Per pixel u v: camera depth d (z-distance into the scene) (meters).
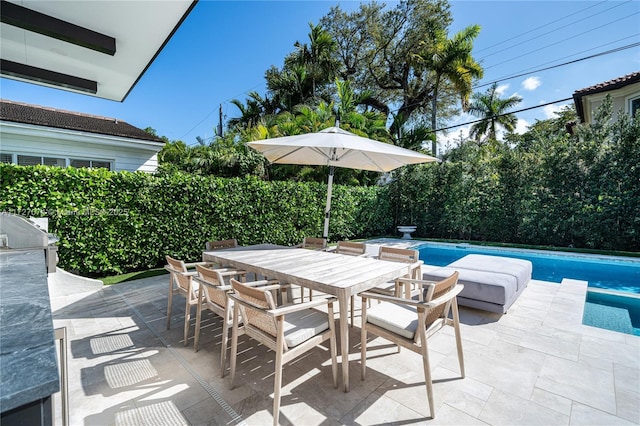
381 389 2.27
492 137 21.16
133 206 5.80
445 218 10.75
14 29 2.85
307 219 8.90
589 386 2.27
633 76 9.52
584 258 7.23
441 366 2.57
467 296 3.81
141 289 4.92
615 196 7.50
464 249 9.48
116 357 2.77
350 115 12.26
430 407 1.96
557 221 8.36
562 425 1.88
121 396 2.20
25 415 0.55
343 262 3.11
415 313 2.39
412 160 4.68
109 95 4.57
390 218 12.23
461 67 14.35
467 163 10.32
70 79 3.91
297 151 5.05
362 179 12.79
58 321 3.63
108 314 3.86
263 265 2.97
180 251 6.43
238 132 15.20
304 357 2.76
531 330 3.26
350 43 19.03
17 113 8.10
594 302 4.64
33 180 4.84
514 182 9.15
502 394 2.19
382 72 18.78
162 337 3.20
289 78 18.19
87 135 7.55
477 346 2.92
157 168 9.16
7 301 0.93
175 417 1.99
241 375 2.48
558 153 8.25
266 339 2.09
